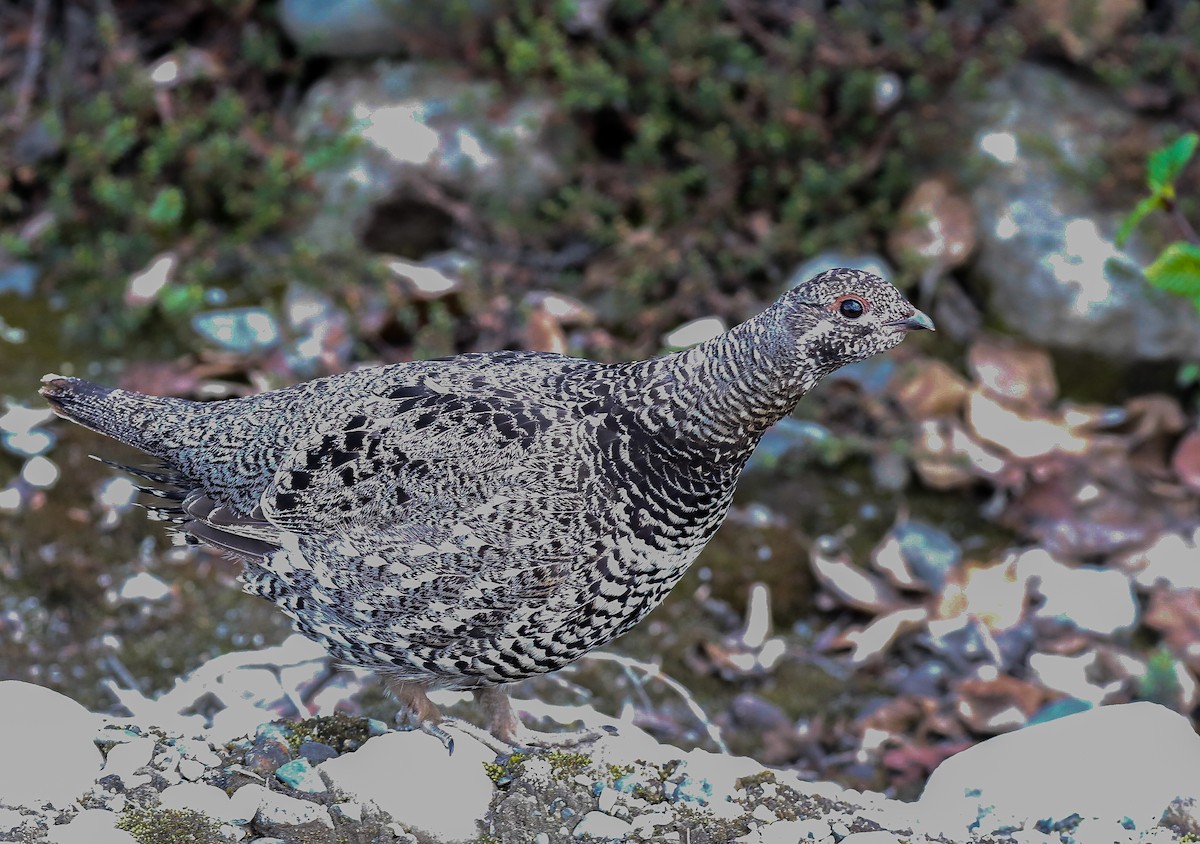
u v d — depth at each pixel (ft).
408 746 21.59
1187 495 34.81
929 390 35.81
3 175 38.93
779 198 39.63
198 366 36.40
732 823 21.35
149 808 20.59
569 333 37.14
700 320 35.58
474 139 38.75
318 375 35.94
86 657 31.24
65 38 41.86
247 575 22.67
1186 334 36.73
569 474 21.02
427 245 39.32
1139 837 21.43
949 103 39.32
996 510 34.88
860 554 34.12
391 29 40.24
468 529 20.93
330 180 38.81
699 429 21.08
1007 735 23.54
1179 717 23.30
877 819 21.80
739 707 30.66
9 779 20.58
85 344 37.47
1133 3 40.01
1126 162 37.99
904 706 30.40
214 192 39.83
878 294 21.15
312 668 28.58
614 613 21.59
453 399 21.74
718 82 39.40
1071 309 36.86
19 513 33.35
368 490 21.31
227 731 22.84
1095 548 33.65
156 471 24.34
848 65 39.32
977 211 38.11
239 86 41.45
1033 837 21.47
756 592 32.94
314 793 21.11
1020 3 40.09
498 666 21.85
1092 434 35.63
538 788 21.79
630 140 40.63
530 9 39.52
